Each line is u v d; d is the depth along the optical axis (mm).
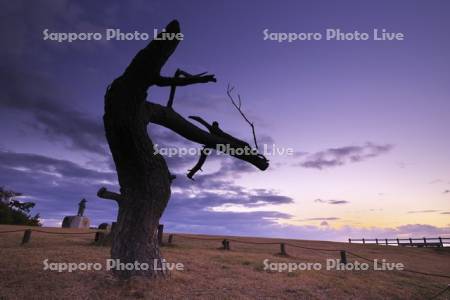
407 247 32906
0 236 15367
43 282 6840
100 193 13422
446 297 9844
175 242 19297
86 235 19719
